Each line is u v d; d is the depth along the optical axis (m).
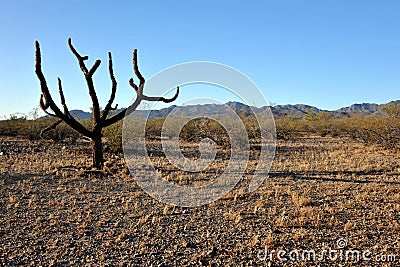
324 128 31.62
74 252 5.14
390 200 7.96
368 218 6.68
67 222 6.34
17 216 6.62
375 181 10.07
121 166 12.12
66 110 11.07
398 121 20.55
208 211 7.20
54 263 4.77
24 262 4.79
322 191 8.85
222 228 6.19
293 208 7.37
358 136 23.12
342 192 8.76
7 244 5.35
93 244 5.43
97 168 11.25
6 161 12.51
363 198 8.02
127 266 4.76
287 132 25.84
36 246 5.30
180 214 7.00
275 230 6.04
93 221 6.45
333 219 6.55
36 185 9.05
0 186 8.79
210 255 5.09
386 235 5.83
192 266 4.77
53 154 14.73
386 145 18.77
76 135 21.19
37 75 10.25
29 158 13.43
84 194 8.39
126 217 6.71
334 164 13.24
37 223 6.26
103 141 20.12
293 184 9.70
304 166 12.55
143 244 5.45
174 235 5.86
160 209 7.29
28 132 21.56
